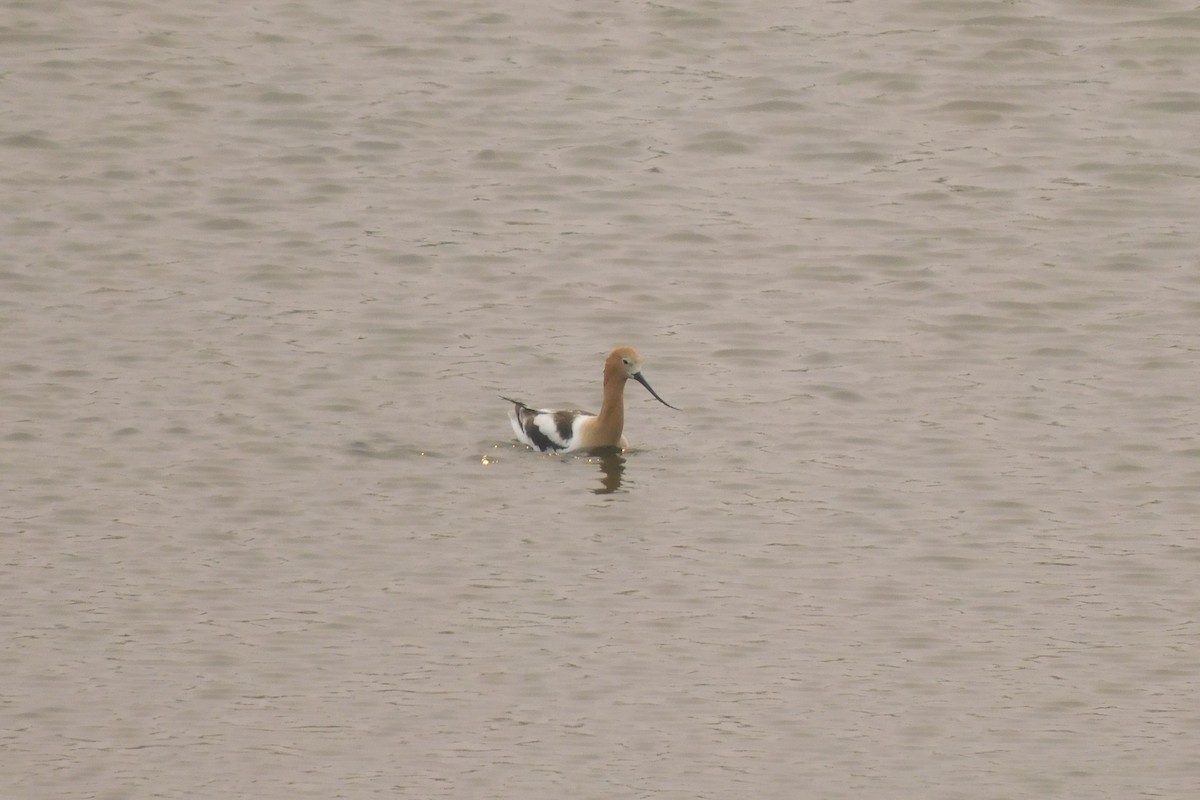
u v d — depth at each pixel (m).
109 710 13.68
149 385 19.83
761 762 13.03
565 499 17.56
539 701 13.88
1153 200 24.88
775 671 14.36
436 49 29.88
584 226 24.44
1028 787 12.72
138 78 28.64
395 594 15.59
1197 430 18.86
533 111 27.86
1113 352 20.81
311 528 16.83
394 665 14.41
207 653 14.55
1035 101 27.91
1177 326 21.41
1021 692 14.05
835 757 13.12
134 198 24.97
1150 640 14.87
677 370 20.56
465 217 24.64
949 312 21.97
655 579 15.89
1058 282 22.66
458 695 13.95
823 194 25.38
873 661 14.54
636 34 30.47
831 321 21.80
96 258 23.22
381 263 23.30
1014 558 16.30
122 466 17.98
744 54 29.66
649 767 12.94
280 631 14.91
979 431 18.95
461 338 21.28
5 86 28.30
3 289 22.22
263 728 13.45
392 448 18.61
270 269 23.06
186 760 13.00
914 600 15.56
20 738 13.26
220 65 29.14
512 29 30.64
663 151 26.69
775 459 18.44
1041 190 25.28
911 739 13.38
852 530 16.88
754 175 26.03
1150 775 12.88
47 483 17.56
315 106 27.84
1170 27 29.94
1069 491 17.61
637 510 17.33
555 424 18.69
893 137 27.00
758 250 23.73
